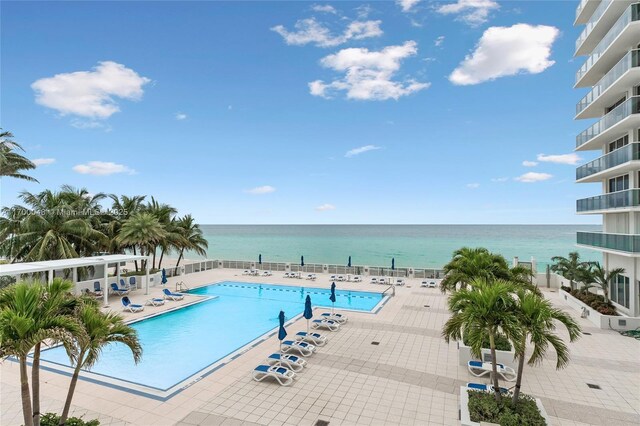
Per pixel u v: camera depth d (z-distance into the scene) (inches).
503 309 344.5
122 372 506.0
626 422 369.7
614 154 789.9
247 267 1553.9
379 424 362.0
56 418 328.8
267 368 469.4
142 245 1245.1
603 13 818.2
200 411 389.7
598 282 837.8
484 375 480.1
